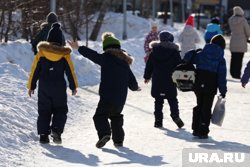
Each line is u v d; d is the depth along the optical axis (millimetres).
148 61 18297
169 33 18297
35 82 15562
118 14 69500
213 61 16656
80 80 28156
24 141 15398
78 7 41969
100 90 15508
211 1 126312
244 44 33469
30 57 27922
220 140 16578
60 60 15516
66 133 17109
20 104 18422
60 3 40656
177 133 17516
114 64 15469
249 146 15773
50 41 15672
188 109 22016
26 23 33656
